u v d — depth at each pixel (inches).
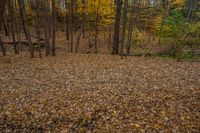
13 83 488.4
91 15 1201.4
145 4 1437.0
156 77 536.7
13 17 995.3
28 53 887.7
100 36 1315.2
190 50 879.1
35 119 322.7
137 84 472.4
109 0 1116.5
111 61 749.3
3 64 663.8
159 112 333.7
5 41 1059.3
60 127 301.1
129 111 338.3
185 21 896.3
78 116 326.3
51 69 618.5
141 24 1478.8
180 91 424.8
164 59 823.1
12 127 305.0
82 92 421.4
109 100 379.2
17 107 359.6
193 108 347.9
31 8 1389.0
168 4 1407.5
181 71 611.2
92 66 663.8
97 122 309.4
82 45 1168.8
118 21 903.7
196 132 278.7
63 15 1386.6
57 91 430.9
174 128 287.9
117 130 287.6
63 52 978.7
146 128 289.6
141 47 1144.8
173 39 893.8
